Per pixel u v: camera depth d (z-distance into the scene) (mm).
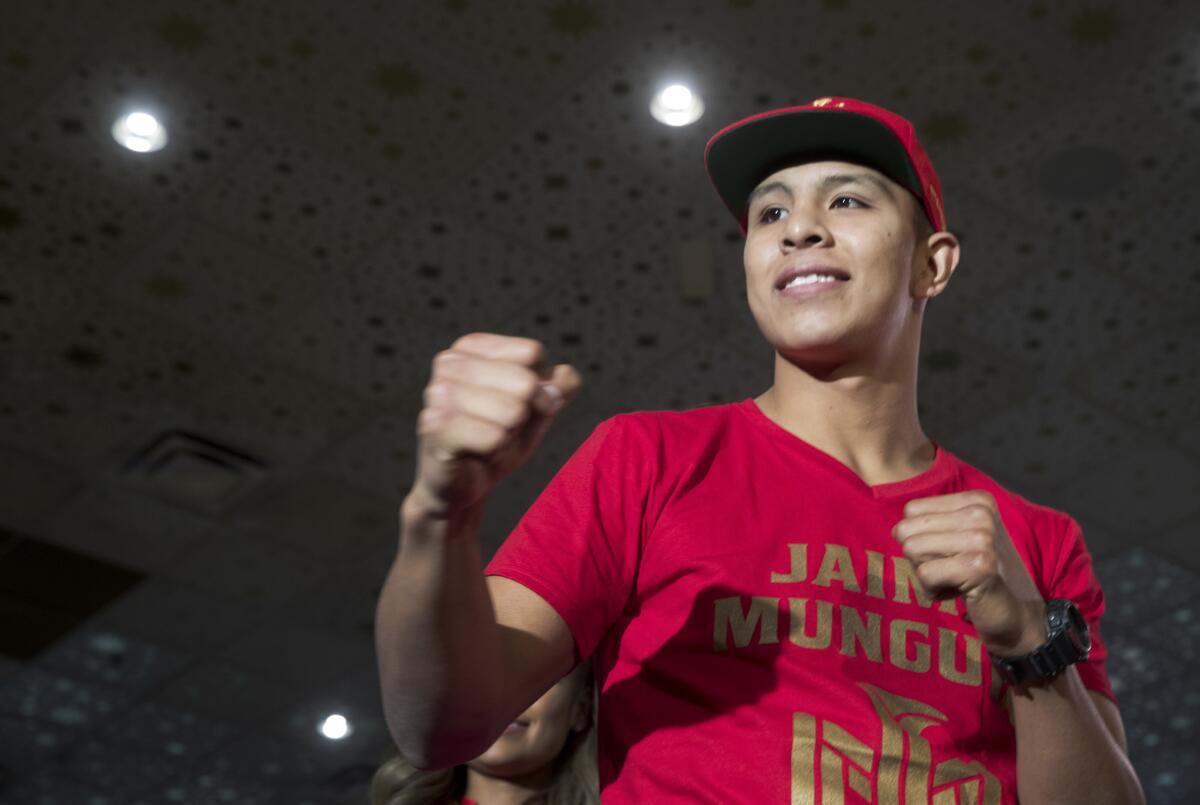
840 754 1287
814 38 7289
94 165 7855
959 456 9906
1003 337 8930
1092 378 9172
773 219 1686
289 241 8305
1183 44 7211
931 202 1674
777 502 1459
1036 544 1627
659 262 8461
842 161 1670
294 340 8914
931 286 1699
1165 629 11336
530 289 8648
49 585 10773
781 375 1645
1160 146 7723
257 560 10625
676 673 1351
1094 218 8141
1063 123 7656
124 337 8867
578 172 7965
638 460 1467
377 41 7270
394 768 2287
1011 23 7168
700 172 7949
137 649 11445
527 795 2211
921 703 1340
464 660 1156
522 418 1042
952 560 1279
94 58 7332
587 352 9070
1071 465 9891
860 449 1601
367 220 8195
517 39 7277
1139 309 8695
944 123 7695
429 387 1064
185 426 9461
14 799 12836
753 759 1284
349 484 9945
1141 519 10312
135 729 12250
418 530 1107
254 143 7762
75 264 8414
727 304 8656
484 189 8039
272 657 11594
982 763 1355
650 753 1330
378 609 1161
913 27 7215
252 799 13023
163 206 8086
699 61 7422
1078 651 1320
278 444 9594
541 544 1375
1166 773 12789
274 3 7070
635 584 1421
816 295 1590
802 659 1331
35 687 11781
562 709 2199
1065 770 1359
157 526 10266
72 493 9977
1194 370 9039
